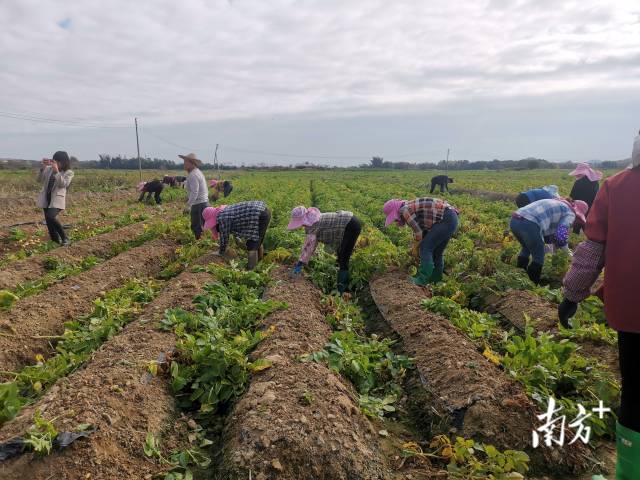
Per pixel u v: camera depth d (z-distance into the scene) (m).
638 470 2.69
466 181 40.84
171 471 3.51
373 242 10.51
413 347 5.31
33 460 3.15
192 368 4.53
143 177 40.75
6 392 3.81
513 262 9.38
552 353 4.68
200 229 10.53
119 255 9.55
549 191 8.12
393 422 4.32
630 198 2.68
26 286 7.79
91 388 3.94
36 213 17.89
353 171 84.25
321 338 5.36
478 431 3.79
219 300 6.31
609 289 2.72
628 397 2.72
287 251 9.40
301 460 3.35
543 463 3.60
